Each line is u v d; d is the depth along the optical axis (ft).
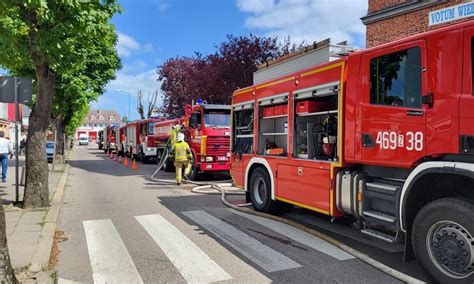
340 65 19.26
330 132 20.35
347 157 18.54
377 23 44.16
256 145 27.73
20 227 23.06
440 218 13.74
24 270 16.01
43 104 29.53
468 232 13.00
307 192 21.80
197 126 48.32
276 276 15.61
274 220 25.43
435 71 14.40
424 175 14.55
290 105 23.54
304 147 22.75
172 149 54.19
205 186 41.65
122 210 29.60
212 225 24.22
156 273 16.16
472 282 12.98
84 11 25.23
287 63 59.31
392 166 16.14
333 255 18.11
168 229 23.39
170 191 39.78
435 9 37.40
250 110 29.53
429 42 14.73
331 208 19.63
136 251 19.17
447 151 13.85
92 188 42.93
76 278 15.76
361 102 17.78
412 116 15.20
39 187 29.30
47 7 22.75
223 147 47.85
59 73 29.66
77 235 22.38
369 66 17.51
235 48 72.23
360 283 14.80
